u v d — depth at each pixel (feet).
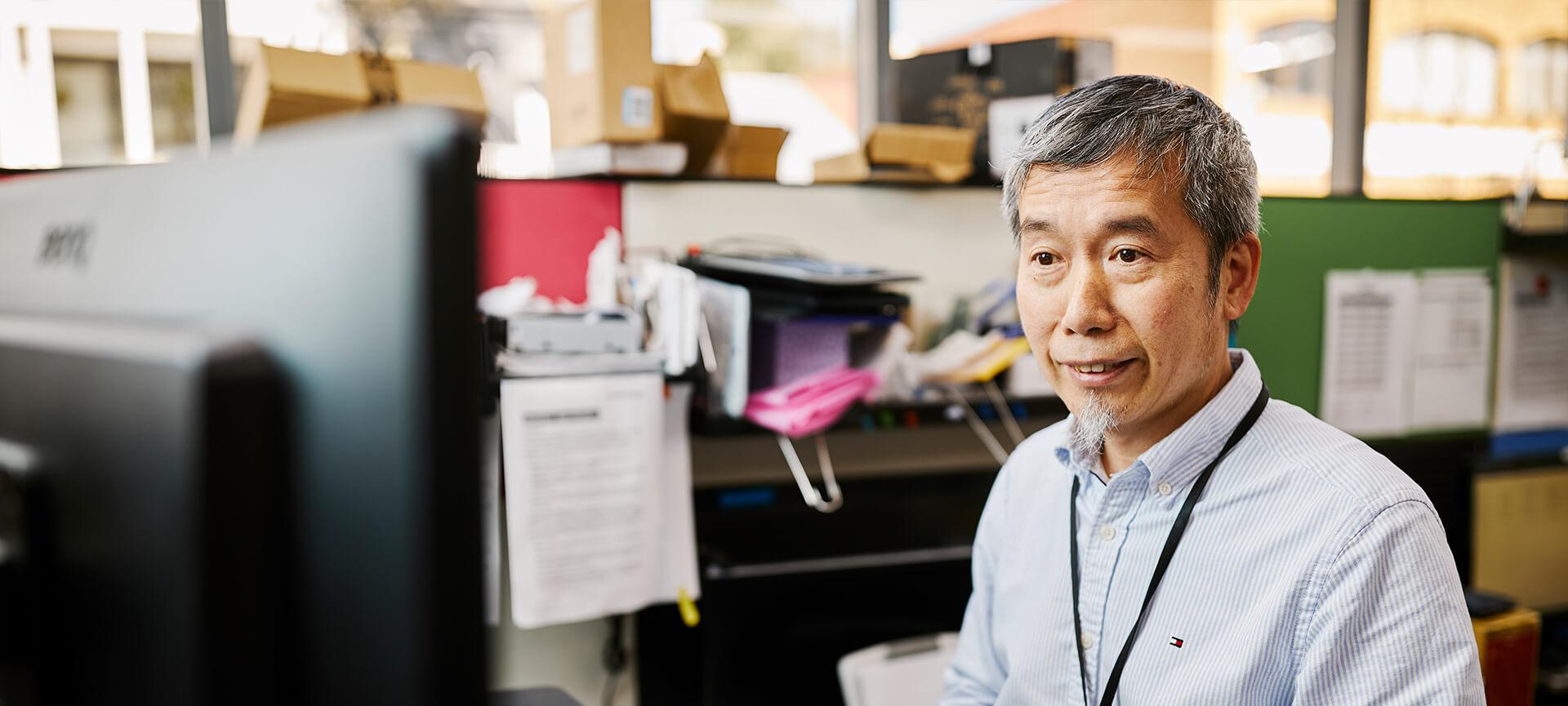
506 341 5.52
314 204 1.05
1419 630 2.75
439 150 0.99
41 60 7.61
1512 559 8.68
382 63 5.82
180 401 1.00
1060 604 3.42
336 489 1.04
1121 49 11.97
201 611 0.99
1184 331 2.93
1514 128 10.77
